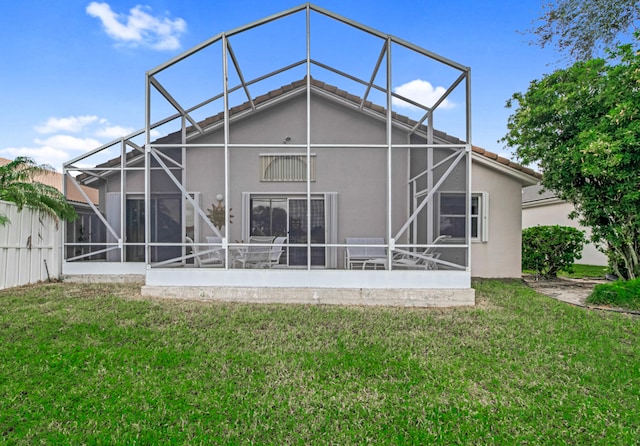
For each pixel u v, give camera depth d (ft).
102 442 7.86
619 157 18.78
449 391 10.05
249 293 19.98
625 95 19.97
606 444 7.89
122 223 27.66
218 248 22.24
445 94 22.06
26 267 25.34
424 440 8.00
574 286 27.27
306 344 13.41
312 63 23.99
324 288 19.79
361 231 26.76
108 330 14.66
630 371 11.30
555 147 23.63
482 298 21.02
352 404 9.37
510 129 27.12
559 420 8.77
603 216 23.04
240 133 28.04
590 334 14.67
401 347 13.15
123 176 27.63
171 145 20.59
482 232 30.01
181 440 7.95
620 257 24.12
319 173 27.20
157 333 14.40
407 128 26.32
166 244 20.71
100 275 27.48
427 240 22.06
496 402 9.53
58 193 27.07
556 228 31.14
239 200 27.17
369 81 24.08
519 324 15.89
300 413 8.98
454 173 20.61
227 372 11.04
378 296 19.57
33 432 8.16
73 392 9.80
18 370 11.03
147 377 10.72
